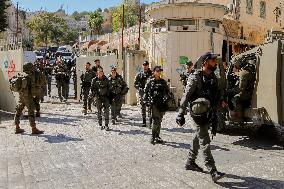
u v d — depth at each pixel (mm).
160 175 7781
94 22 84938
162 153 9414
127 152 9531
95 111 16984
